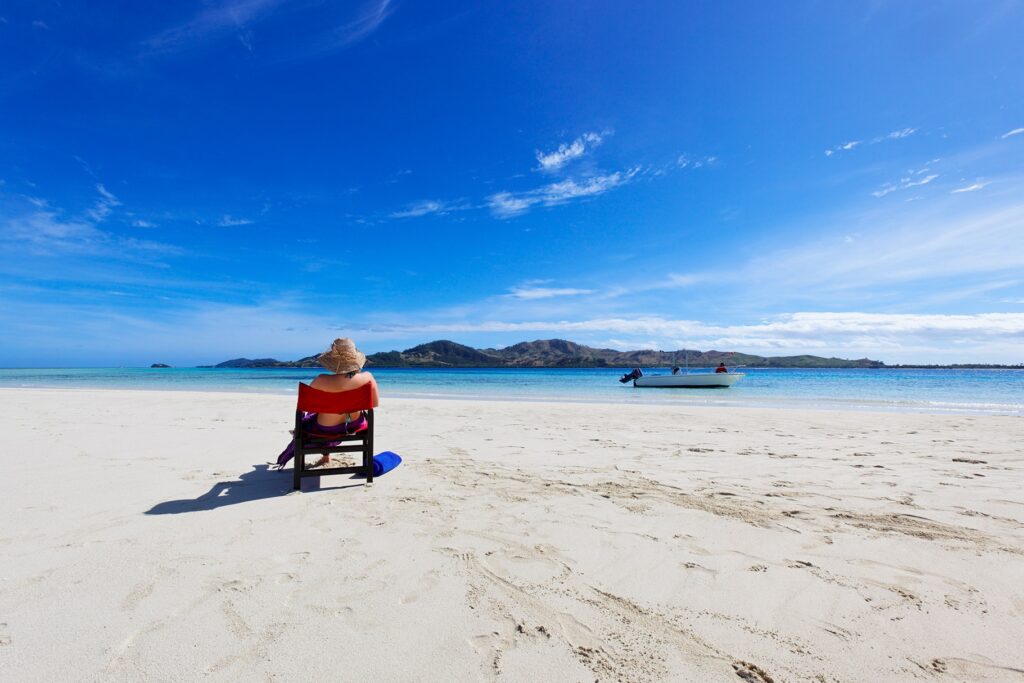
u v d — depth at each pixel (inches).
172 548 114.7
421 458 222.8
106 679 69.2
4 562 105.8
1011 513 145.9
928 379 1690.5
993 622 87.4
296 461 164.6
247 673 71.1
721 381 1045.2
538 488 170.9
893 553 116.7
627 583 101.1
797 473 198.1
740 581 102.4
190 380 1566.2
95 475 183.0
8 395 645.9
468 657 76.0
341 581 99.8
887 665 75.1
